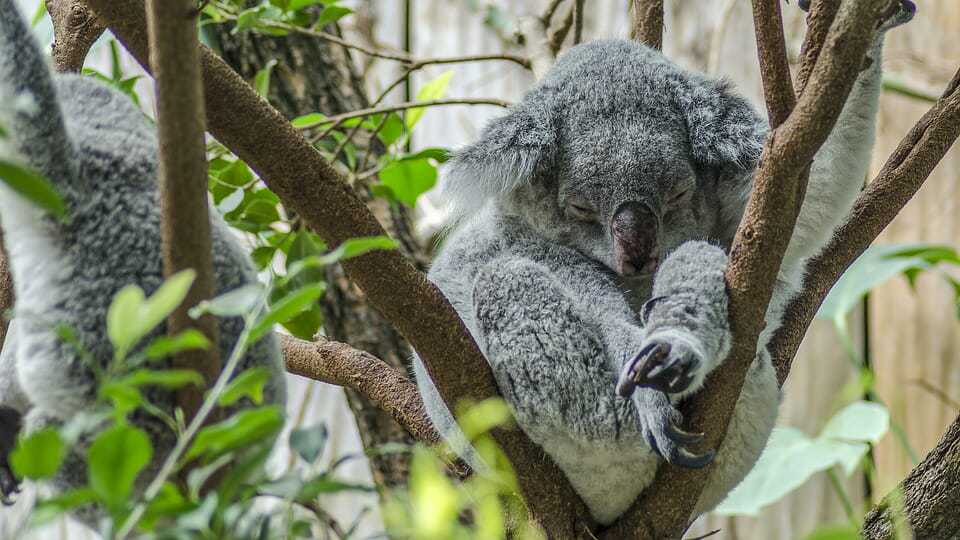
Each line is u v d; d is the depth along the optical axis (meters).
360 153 7.76
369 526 8.02
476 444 4.60
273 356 3.73
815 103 3.72
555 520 4.71
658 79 5.26
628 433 4.63
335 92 7.98
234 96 3.90
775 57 3.98
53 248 3.45
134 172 3.55
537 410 4.67
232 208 6.44
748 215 4.00
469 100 6.76
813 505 7.96
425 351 4.29
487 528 3.13
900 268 6.93
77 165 3.46
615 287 5.03
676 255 4.40
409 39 9.36
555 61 5.68
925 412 7.86
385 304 4.18
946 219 8.00
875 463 7.93
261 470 2.97
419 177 6.92
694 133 5.09
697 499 4.55
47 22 6.20
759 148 4.92
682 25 8.78
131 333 2.63
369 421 7.39
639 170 4.96
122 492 2.58
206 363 3.20
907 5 4.74
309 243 5.85
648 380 3.99
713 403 4.16
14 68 3.33
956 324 7.85
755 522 8.04
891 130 8.17
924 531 5.12
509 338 4.71
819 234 4.85
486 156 5.22
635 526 4.59
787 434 7.06
